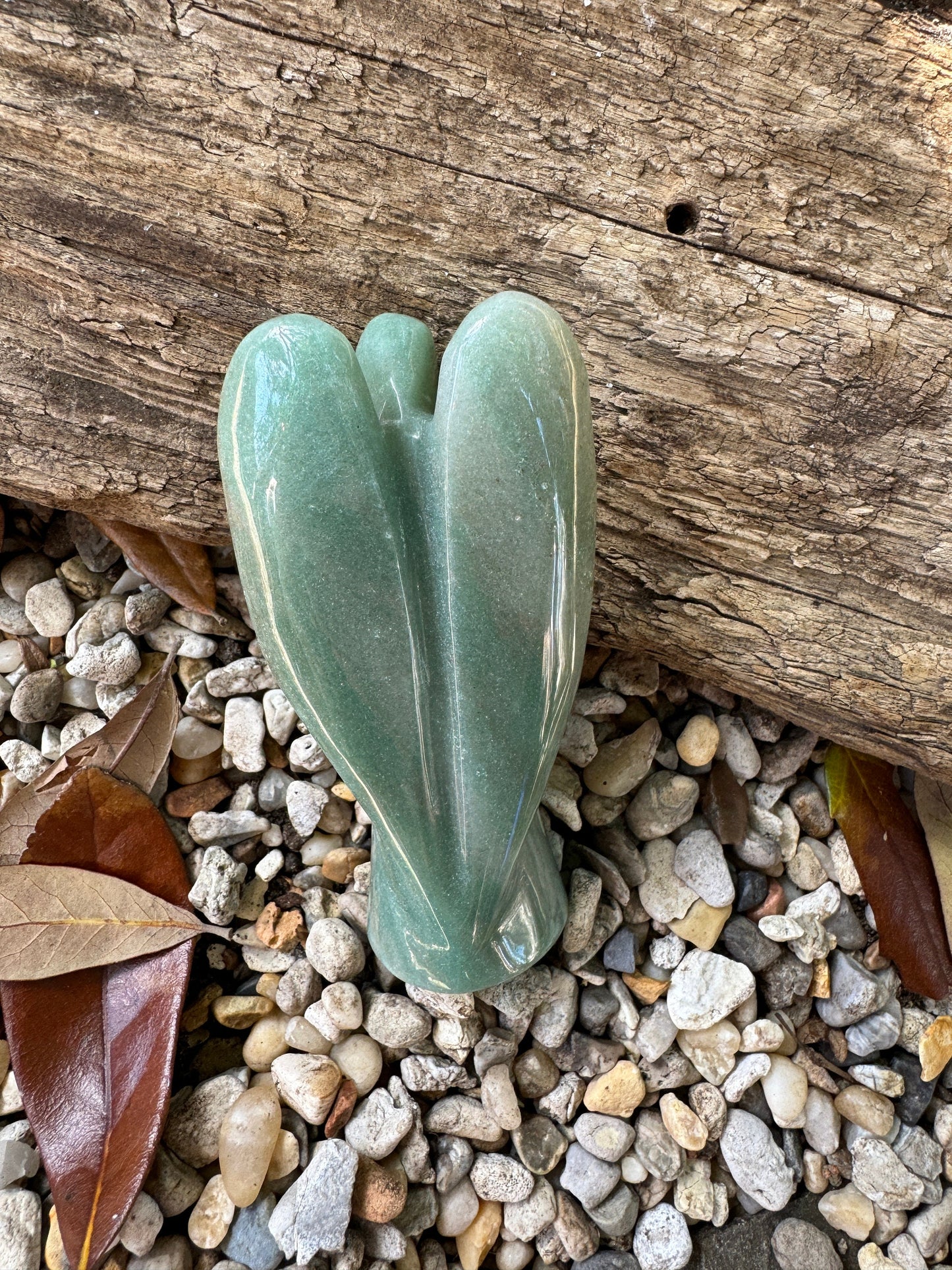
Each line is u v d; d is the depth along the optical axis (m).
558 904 0.12
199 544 0.13
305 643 0.08
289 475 0.08
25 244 0.11
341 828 0.13
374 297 0.11
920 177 0.11
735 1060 0.13
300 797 0.13
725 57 0.10
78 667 0.13
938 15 0.10
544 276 0.11
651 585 0.12
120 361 0.11
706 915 0.13
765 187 0.11
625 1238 0.13
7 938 0.11
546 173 0.11
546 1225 0.13
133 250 0.11
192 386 0.11
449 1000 0.12
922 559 0.12
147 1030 0.11
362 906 0.13
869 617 0.12
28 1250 0.11
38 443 0.12
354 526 0.08
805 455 0.12
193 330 0.11
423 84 0.10
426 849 0.09
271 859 0.13
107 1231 0.11
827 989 0.14
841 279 0.11
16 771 0.13
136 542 0.13
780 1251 0.13
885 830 0.14
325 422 0.08
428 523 0.08
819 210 0.11
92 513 0.12
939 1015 0.14
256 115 0.10
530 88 0.10
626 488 0.12
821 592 0.12
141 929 0.12
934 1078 0.14
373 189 0.11
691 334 0.11
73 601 0.13
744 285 0.11
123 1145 0.11
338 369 0.08
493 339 0.08
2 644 0.13
